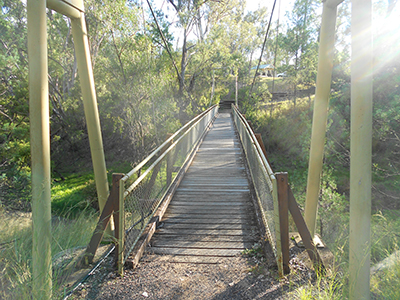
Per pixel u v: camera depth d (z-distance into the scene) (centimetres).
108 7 1130
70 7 285
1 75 1258
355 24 201
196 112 2577
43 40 228
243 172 687
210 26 2834
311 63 1981
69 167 1755
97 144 331
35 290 199
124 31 1190
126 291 249
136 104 1338
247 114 2519
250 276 269
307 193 320
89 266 286
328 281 246
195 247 338
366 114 201
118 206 277
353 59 203
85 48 312
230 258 311
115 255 284
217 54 2581
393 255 255
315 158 308
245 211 445
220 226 394
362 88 200
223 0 2672
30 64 225
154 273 280
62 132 1745
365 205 206
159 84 1367
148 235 350
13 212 527
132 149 1588
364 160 204
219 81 4003
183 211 450
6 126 997
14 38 1278
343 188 1142
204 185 588
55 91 1711
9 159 945
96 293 246
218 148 1024
